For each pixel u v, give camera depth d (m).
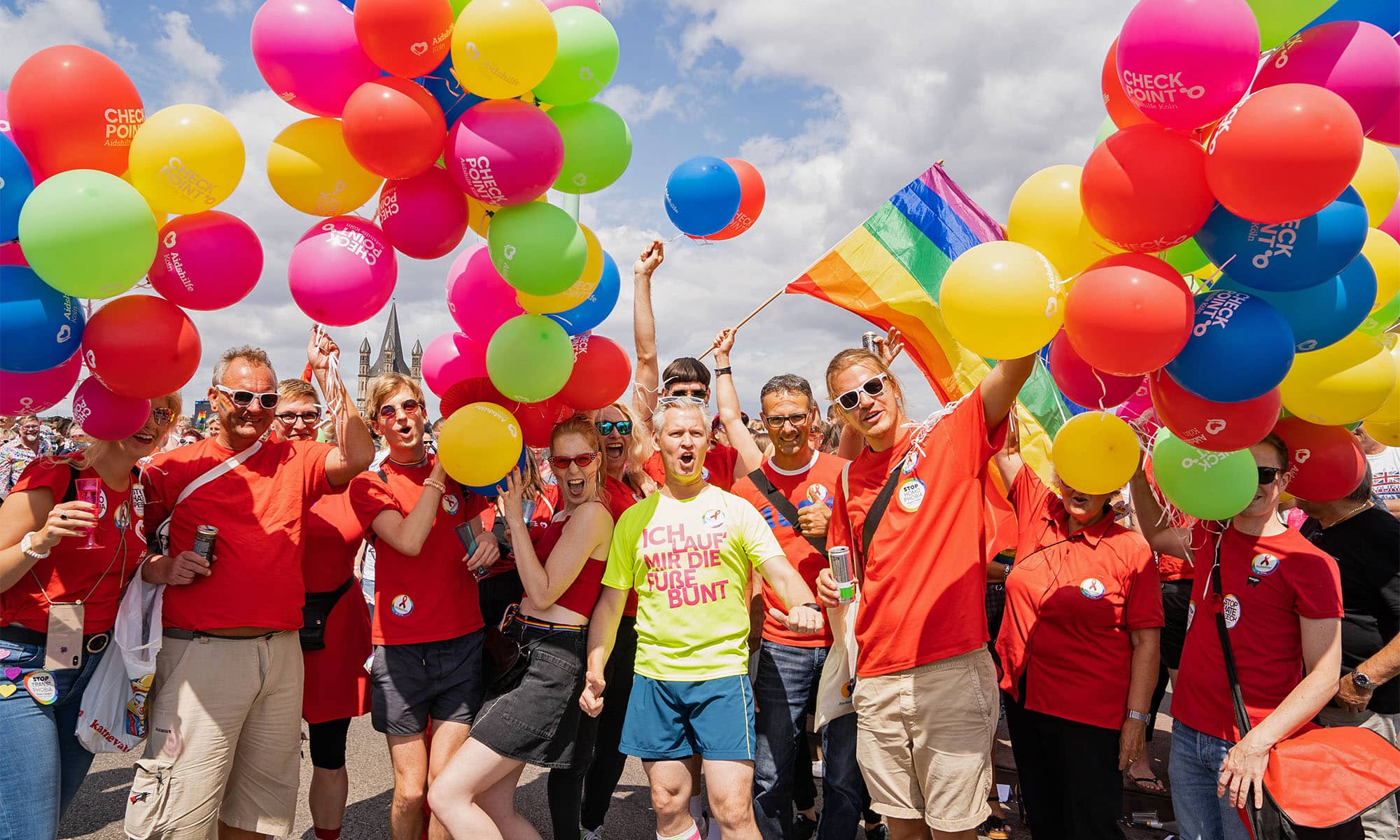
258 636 2.85
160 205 2.38
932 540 2.73
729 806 2.72
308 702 3.43
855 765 3.21
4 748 2.39
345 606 3.54
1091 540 3.05
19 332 2.22
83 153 2.26
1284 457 2.42
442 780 2.76
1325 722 2.85
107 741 2.59
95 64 2.25
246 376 2.92
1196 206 1.93
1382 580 2.76
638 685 2.95
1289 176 1.75
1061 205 2.21
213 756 2.71
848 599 2.90
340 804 3.51
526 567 2.89
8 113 2.25
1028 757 3.11
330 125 2.63
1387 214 2.24
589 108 2.89
